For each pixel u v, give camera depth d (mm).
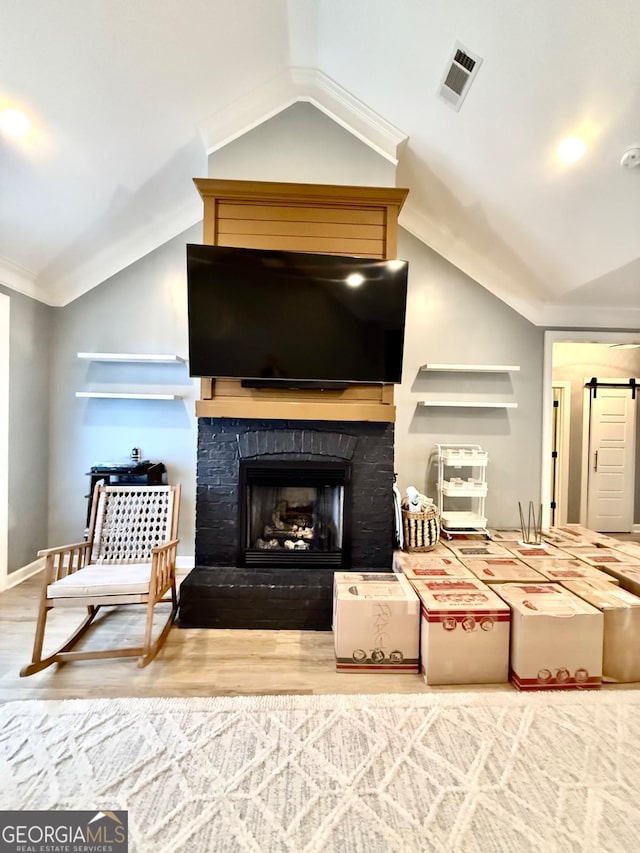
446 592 2066
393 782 1348
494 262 3254
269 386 2545
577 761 1444
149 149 2559
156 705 1694
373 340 2523
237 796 1292
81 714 1638
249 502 2699
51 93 2049
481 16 1849
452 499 3365
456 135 2449
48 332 3158
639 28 1612
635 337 3428
